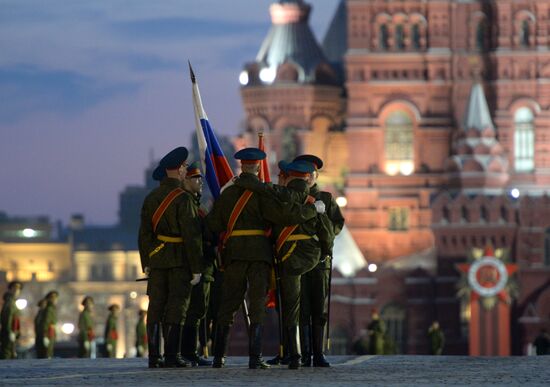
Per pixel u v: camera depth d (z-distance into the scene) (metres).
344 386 31.80
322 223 39.31
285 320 38.81
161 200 39.31
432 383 32.72
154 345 39.72
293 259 38.66
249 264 38.59
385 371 36.91
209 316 43.78
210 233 41.06
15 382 33.38
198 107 43.41
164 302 39.84
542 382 32.94
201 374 36.12
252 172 38.69
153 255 39.44
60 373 36.91
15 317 70.94
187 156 39.62
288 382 33.12
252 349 38.59
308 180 39.56
